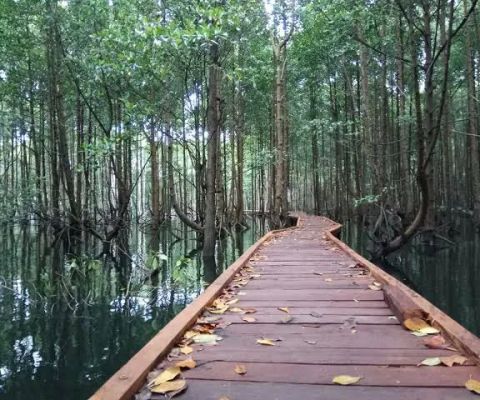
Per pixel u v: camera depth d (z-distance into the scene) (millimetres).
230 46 13672
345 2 11242
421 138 9750
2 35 15914
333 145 34312
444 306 8219
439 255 14469
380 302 4504
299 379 2447
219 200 18062
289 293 4996
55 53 17484
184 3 11477
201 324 3592
